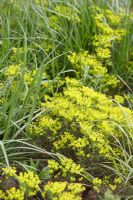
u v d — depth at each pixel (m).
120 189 1.79
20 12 2.31
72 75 2.32
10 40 2.28
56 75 2.26
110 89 2.40
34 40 2.29
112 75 2.35
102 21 2.41
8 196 1.58
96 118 1.86
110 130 1.82
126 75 2.46
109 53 2.30
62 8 2.40
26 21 2.24
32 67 2.09
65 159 1.74
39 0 2.46
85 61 2.19
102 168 1.88
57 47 2.32
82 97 1.91
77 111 1.86
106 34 2.40
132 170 1.77
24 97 1.93
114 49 2.46
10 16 2.31
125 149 1.96
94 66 2.20
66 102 1.90
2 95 1.96
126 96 2.26
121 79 2.32
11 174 1.63
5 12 2.31
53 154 1.79
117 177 1.84
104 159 1.89
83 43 2.41
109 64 2.34
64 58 2.28
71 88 1.97
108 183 1.81
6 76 2.05
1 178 1.75
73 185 1.67
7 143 1.85
